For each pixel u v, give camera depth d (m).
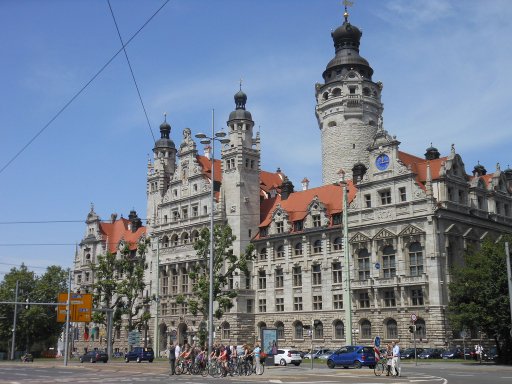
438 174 85.50
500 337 67.19
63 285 134.12
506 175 108.38
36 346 150.88
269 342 65.31
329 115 114.75
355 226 89.44
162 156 127.81
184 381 40.91
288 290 98.00
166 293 116.75
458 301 69.25
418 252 82.25
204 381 40.84
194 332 105.44
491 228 90.06
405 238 83.31
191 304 83.62
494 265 66.06
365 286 86.00
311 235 96.06
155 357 101.12
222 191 109.06
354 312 87.38
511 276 56.94
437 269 79.06
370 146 90.31
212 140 59.66
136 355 83.62
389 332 83.31
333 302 91.00
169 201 119.75
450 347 77.44
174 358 50.94
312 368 57.81
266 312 100.75
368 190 89.31
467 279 68.69
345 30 117.88
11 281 127.12
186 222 114.50
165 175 126.56
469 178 92.12
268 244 102.38
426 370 52.66
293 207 103.81
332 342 90.06
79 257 148.12
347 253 74.56
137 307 100.38
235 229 105.12
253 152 109.25
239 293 101.44
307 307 94.62
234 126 109.75
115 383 38.84
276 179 123.94
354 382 37.88
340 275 91.31
